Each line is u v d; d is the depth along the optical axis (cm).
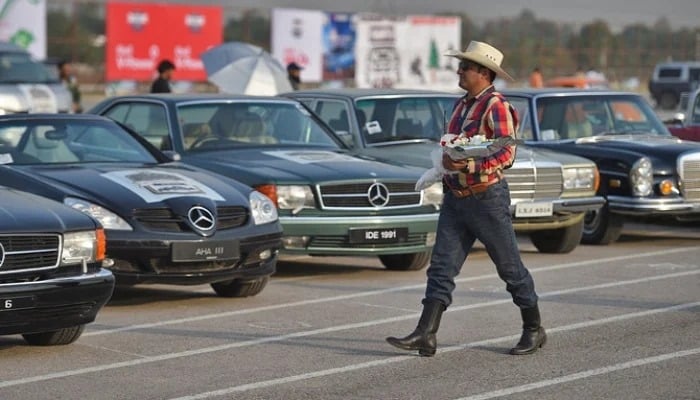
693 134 2606
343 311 1559
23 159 1644
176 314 1539
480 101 1225
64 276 1275
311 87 6950
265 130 2003
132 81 6569
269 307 1587
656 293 1694
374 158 1984
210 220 1544
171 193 1555
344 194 1794
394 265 1936
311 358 1277
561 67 7856
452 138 1211
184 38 6656
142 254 1510
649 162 2181
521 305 1275
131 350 1322
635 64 8031
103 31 6738
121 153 1717
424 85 7175
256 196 1628
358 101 2156
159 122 1967
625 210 2191
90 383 1170
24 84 4397
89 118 1758
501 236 1234
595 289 1730
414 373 1205
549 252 2159
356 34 7006
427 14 7362
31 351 1316
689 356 1282
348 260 2058
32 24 5978
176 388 1149
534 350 1290
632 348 1322
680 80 7494
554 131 2303
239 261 1580
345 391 1133
